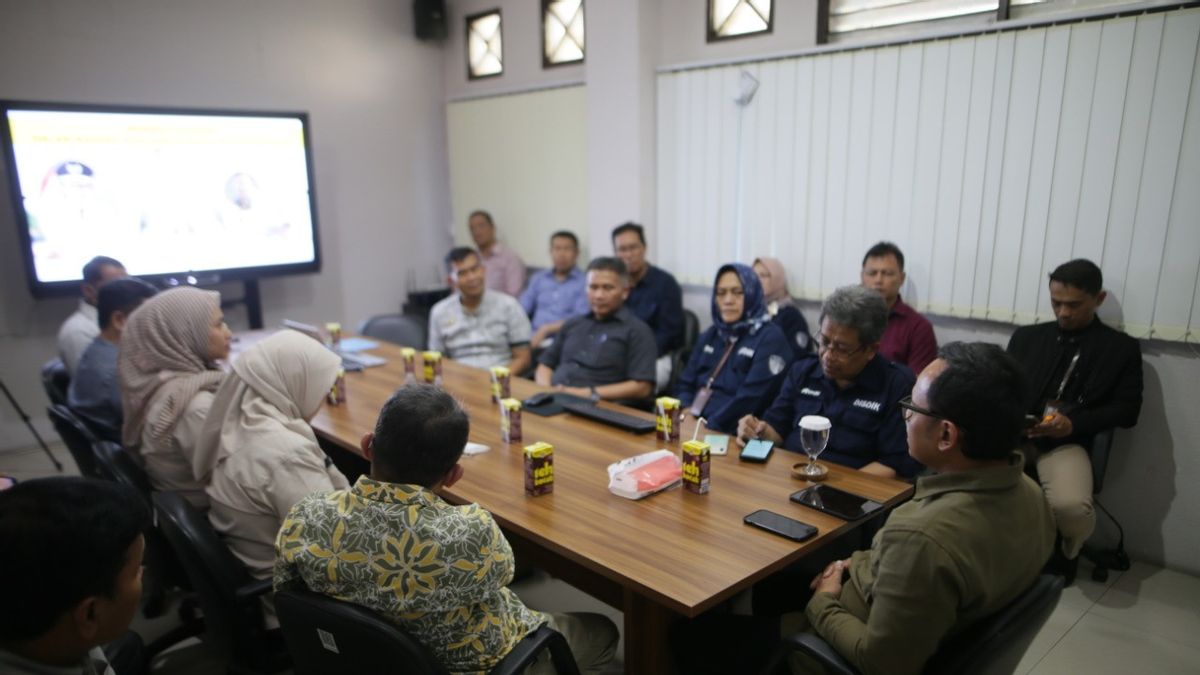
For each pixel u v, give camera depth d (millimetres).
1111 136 2686
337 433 2262
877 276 2994
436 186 5617
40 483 875
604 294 3027
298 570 1217
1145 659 2203
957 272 3154
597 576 1783
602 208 4367
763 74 3648
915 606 1123
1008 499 1166
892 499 1729
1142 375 2609
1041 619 1188
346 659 1162
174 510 1605
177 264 4266
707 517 1647
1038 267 2930
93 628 877
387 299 5480
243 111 4383
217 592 1579
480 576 1178
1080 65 2719
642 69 4035
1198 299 2566
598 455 2049
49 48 3861
